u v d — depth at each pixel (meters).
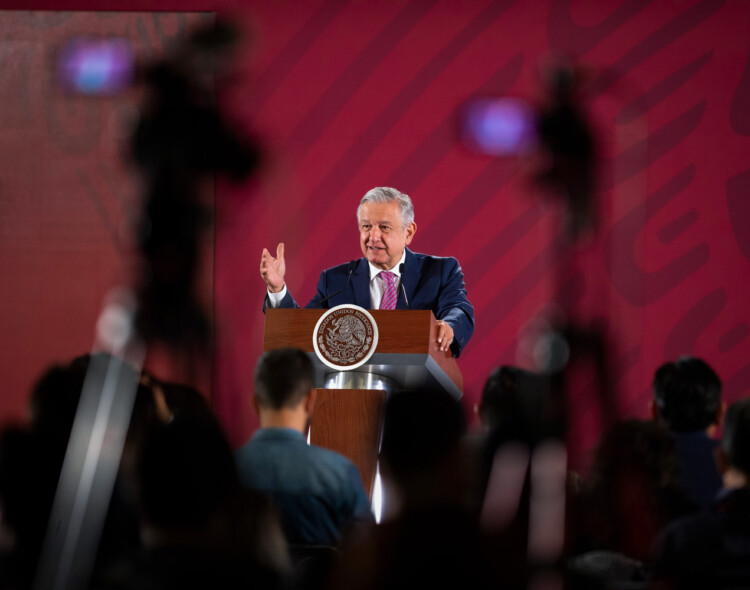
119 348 10.19
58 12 23.36
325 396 10.40
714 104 22.44
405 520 6.59
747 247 22.22
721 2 22.50
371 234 14.20
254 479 8.30
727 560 7.27
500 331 22.34
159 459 6.48
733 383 22.08
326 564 7.48
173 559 6.42
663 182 22.33
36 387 7.80
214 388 21.58
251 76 22.47
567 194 10.92
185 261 11.07
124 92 22.97
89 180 22.98
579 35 22.66
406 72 22.94
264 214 22.23
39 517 7.44
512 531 8.10
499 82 22.77
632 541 8.30
